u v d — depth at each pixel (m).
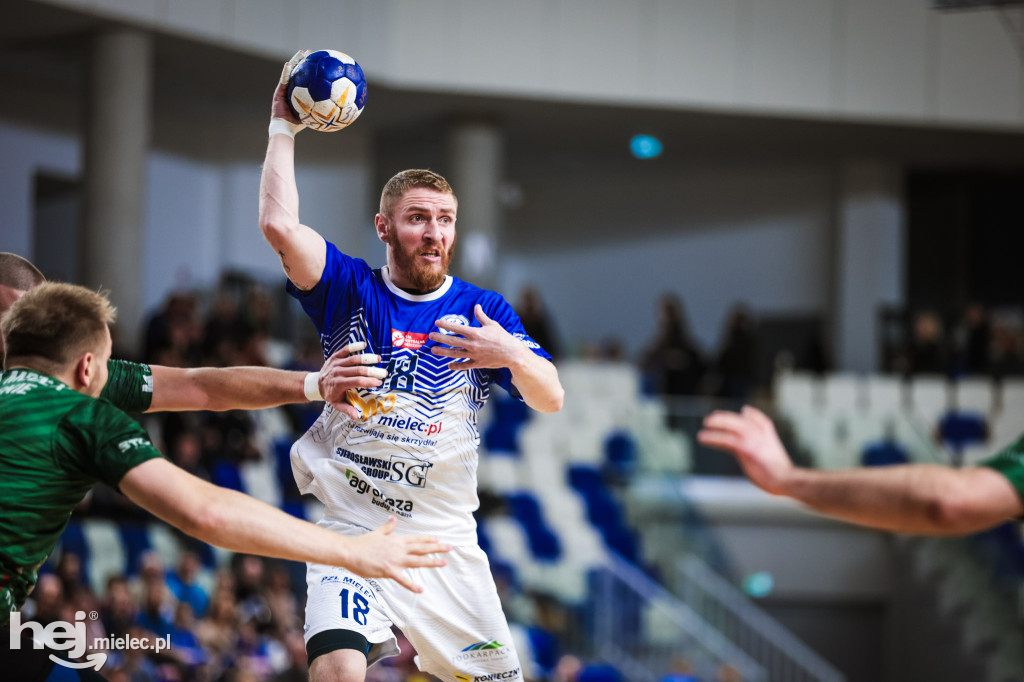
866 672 16.00
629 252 22.53
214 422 12.38
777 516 15.62
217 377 3.91
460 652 4.10
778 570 15.71
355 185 19.00
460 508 4.05
